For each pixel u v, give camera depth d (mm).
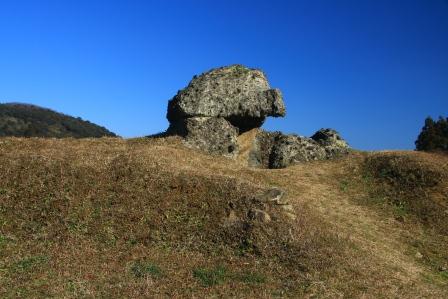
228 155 29547
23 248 16516
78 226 17969
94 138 28641
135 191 20094
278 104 30562
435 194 26578
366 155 32062
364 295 15312
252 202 19344
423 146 41188
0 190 19656
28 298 13125
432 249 22000
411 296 16172
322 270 16281
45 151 23125
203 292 14312
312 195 25625
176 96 31625
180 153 26547
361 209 25188
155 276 15047
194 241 17656
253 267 16203
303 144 32188
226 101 30609
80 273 14875
